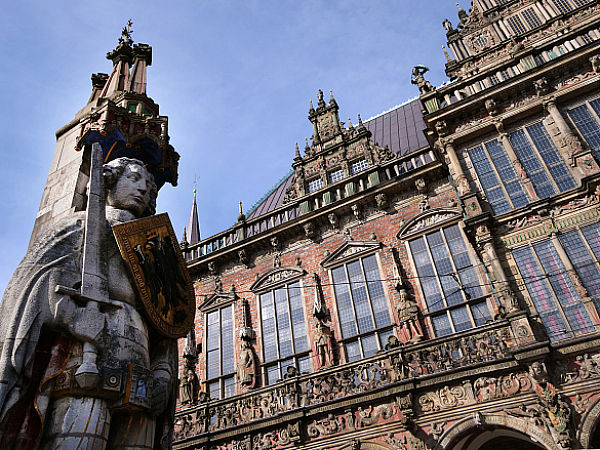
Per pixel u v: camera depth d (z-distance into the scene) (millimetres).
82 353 6113
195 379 20125
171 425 7191
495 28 22484
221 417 17172
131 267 7180
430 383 14109
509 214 14820
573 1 21016
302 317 19062
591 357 12086
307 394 16109
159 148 9625
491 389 13359
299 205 21938
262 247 21688
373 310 17672
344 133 23578
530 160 15734
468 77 19078
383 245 18609
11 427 5359
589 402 11727
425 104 18906
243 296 20984
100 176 7660
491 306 15547
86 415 5730
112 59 11500
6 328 5793
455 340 14430
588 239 13539
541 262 13906
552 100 15922
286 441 15625
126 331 6664
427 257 17531
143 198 8320
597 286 12906
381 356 15305
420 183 18703
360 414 14961
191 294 8531
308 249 20453
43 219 8273
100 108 9109
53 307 6074
